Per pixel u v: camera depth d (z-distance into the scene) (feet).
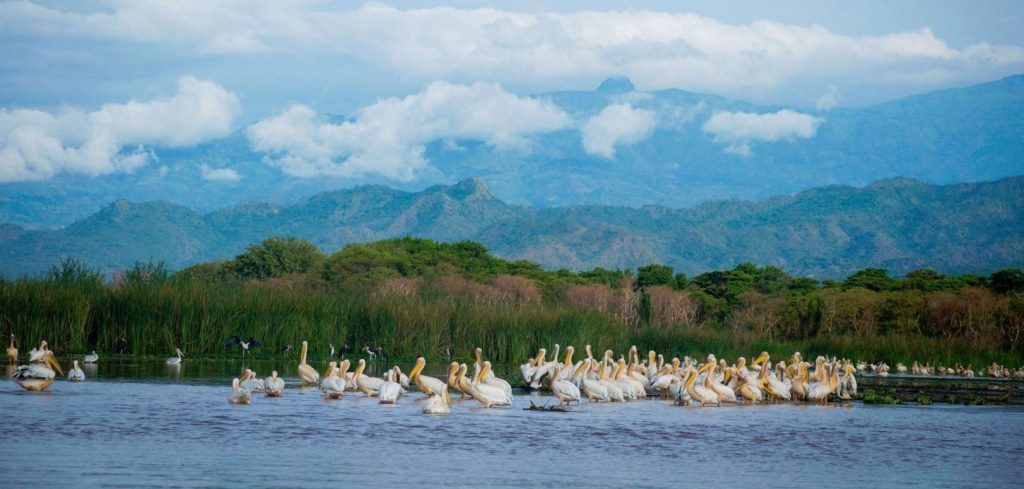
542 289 459.32
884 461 98.32
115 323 197.06
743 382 148.46
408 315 221.05
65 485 77.41
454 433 104.17
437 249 572.10
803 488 85.56
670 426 114.52
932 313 352.08
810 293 447.01
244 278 497.87
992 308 340.39
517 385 159.22
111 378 149.28
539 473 86.84
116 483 78.43
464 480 83.25
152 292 202.59
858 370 244.22
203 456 88.94
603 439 104.01
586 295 432.66
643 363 173.37
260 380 138.41
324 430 103.50
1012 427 122.72
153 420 106.32
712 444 103.86
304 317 215.10
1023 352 281.13
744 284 479.82
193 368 173.06
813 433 113.50
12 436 94.58
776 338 331.36
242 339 204.33
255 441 96.48
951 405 149.18
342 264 476.95
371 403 126.62
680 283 515.09
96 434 97.09
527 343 220.23
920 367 240.53
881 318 363.15
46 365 132.77
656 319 363.15
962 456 102.01
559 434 105.91
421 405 125.49
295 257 520.83
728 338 259.19
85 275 209.05
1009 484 89.51
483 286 438.40
